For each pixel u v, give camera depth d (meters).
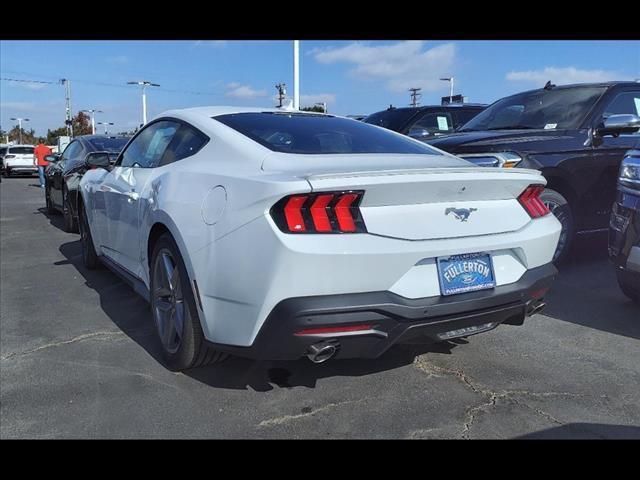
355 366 3.50
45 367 3.50
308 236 2.52
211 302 2.86
